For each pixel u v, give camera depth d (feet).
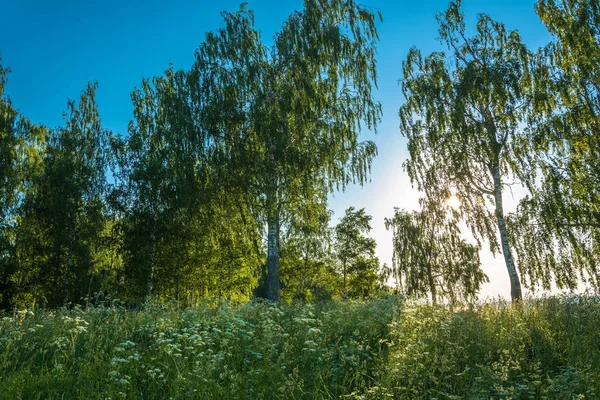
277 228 74.28
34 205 103.30
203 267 87.86
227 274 88.69
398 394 22.04
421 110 80.94
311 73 75.10
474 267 106.32
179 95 79.51
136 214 89.15
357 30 78.23
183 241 87.56
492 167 75.82
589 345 26.73
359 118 77.00
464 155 75.87
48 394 22.48
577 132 67.67
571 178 67.26
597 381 21.57
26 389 22.67
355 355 26.40
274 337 29.12
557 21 72.13
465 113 76.33
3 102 104.53
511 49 76.13
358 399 21.12
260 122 70.38
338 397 22.39
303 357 26.32
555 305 36.04
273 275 71.77
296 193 74.84
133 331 31.81
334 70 77.82
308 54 73.51
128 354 26.55
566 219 66.74
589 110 67.56
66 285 101.04
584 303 35.83
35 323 32.48
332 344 28.73
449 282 106.22
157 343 27.61
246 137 74.23
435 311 34.86
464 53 81.00
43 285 101.71
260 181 72.38
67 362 26.25
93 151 109.91
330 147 72.90
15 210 105.60
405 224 114.62
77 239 101.91
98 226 101.91
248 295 94.32
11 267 101.76
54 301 100.89
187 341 28.48
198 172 78.54
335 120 75.15
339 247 155.02
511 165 73.92
